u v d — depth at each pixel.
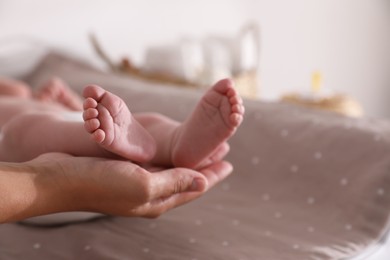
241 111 0.83
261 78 2.93
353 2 3.18
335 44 3.17
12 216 0.71
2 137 0.98
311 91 2.23
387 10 3.31
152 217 0.81
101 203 0.76
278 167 1.24
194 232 0.94
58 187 0.73
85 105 0.73
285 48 3.00
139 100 1.62
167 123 0.95
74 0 2.29
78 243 0.87
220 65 2.39
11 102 1.36
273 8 2.93
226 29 2.79
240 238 0.93
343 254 0.93
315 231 1.01
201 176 0.80
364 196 1.09
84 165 0.75
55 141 0.90
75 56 2.32
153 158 0.93
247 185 1.24
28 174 0.73
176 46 2.25
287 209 1.11
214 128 0.85
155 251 0.86
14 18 2.14
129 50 2.48
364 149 1.18
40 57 2.16
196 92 1.67
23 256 0.84
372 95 3.38
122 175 0.74
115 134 0.76
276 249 0.90
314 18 3.07
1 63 2.06
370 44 3.30
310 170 1.20
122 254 0.84
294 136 1.28
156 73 2.21
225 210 1.09
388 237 1.03
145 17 2.51
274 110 1.40
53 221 0.94
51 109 1.33
